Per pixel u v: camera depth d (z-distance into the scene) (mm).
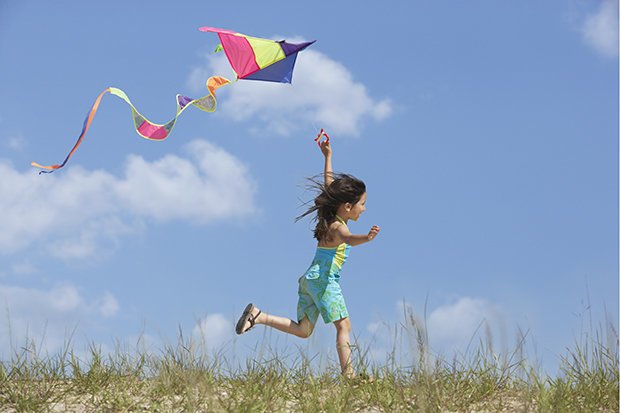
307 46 5785
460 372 4828
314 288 5414
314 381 4812
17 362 4926
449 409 4418
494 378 4828
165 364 4887
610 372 4695
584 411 4270
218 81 5621
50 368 5031
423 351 4465
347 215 5520
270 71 5789
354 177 5613
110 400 4543
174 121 5352
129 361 5145
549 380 4676
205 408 4328
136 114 5141
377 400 4547
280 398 4582
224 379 4930
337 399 4457
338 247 5480
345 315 5391
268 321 5418
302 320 5543
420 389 4379
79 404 4512
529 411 4312
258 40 5684
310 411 4277
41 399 4535
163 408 4359
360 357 4961
